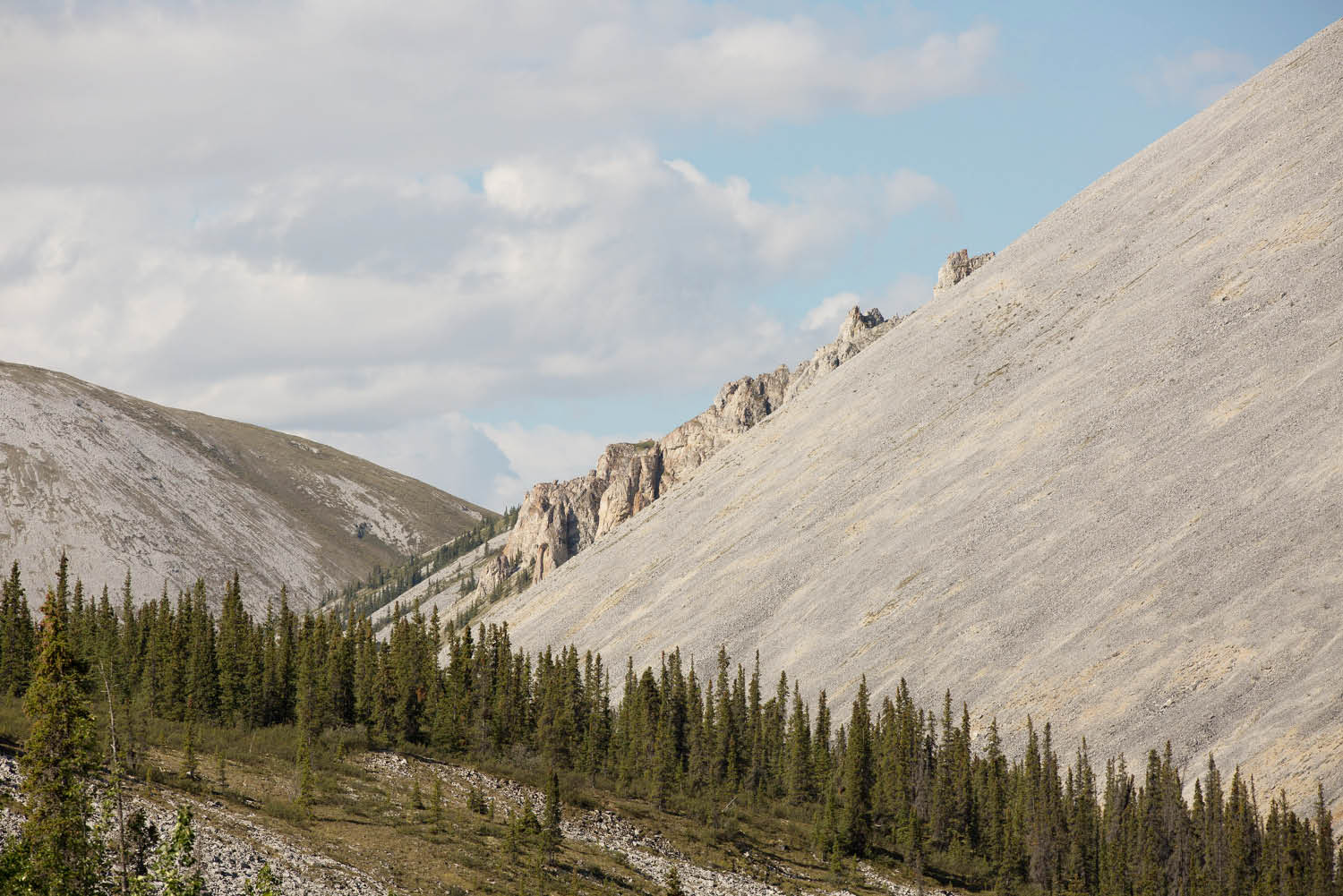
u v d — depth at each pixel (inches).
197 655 4845.0
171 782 3294.8
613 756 5541.3
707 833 4530.0
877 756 6264.8
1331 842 5428.2
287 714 4879.4
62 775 2139.5
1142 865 5546.3
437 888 3004.4
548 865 3481.8
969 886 5187.0
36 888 1932.8
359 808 3607.3
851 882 4542.3
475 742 5054.1
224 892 2416.3
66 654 2202.3
